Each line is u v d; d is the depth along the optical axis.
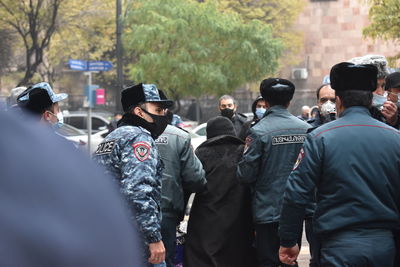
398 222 4.02
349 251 3.90
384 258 3.92
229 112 10.30
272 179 5.98
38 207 0.87
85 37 38.34
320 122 6.67
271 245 6.05
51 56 39.78
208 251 6.33
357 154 4.00
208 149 6.53
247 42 29.05
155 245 4.33
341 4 47.25
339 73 4.21
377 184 3.97
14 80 39.81
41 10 34.06
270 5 43.34
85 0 36.47
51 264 0.86
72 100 46.28
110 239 0.91
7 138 0.88
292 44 44.50
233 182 6.41
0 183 0.86
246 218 6.43
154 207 4.36
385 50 46.75
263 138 5.95
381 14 20.31
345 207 3.97
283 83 6.11
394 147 4.05
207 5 29.64
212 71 28.77
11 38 36.94
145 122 4.77
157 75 28.97
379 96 5.76
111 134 4.59
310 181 4.10
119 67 26.56
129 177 4.35
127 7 35.59
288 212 4.19
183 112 45.72
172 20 28.73
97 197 0.92
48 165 0.89
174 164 6.07
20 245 0.85
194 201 6.53
